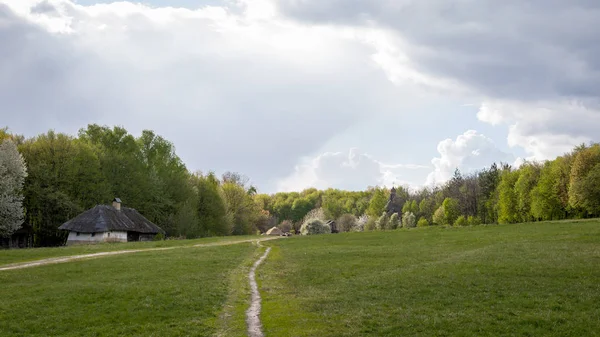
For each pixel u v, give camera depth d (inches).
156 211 4724.4
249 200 6958.7
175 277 1587.1
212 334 929.5
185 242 3314.5
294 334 895.1
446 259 1845.5
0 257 2133.4
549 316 946.1
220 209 5723.4
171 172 5344.5
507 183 5078.7
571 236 2257.6
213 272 1711.4
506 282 1286.9
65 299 1227.9
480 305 1069.1
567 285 1218.0
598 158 3838.6
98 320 1045.2
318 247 2765.7
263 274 1707.7
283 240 3612.2
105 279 1550.2
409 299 1164.5
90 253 2372.0
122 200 4421.8
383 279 1451.8
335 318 1005.8
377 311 1054.4
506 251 1897.1
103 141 4869.6
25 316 1076.5
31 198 3708.2
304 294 1304.1
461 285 1285.7
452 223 5816.9
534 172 4785.9
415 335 863.1
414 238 2967.5
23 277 1596.9
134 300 1211.9
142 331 957.8
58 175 3860.7
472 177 6909.5
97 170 4097.0
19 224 3208.7
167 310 1124.5
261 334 914.1
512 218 4975.4
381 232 3750.0
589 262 1508.4
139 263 1945.1
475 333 863.7
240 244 3164.4
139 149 5162.4
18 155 3280.0
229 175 7539.4
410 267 1695.4
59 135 4023.1
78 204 3868.1
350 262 1948.8
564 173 4229.8
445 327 904.9
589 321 902.4
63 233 3818.9
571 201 3779.5
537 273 1380.4
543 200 4328.3
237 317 1050.7
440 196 7150.6
